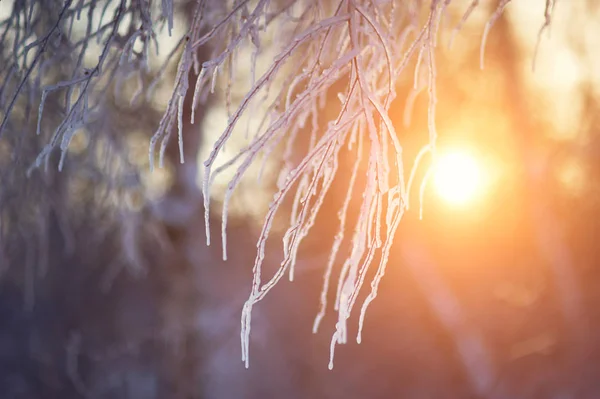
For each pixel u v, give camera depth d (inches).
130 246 167.8
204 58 144.4
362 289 310.3
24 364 262.2
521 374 307.1
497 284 325.7
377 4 66.0
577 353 301.1
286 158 76.3
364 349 330.0
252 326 293.0
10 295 243.8
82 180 151.3
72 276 223.1
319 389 320.8
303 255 275.0
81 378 243.3
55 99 108.8
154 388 230.5
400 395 319.3
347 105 57.8
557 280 305.1
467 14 70.0
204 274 229.8
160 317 225.5
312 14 79.8
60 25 71.2
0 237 124.9
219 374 285.6
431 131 64.8
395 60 70.2
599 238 295.4
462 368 307.7
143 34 70.9
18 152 98.3
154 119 156.3
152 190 188.4
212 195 211.8
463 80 259.9
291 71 71.1
